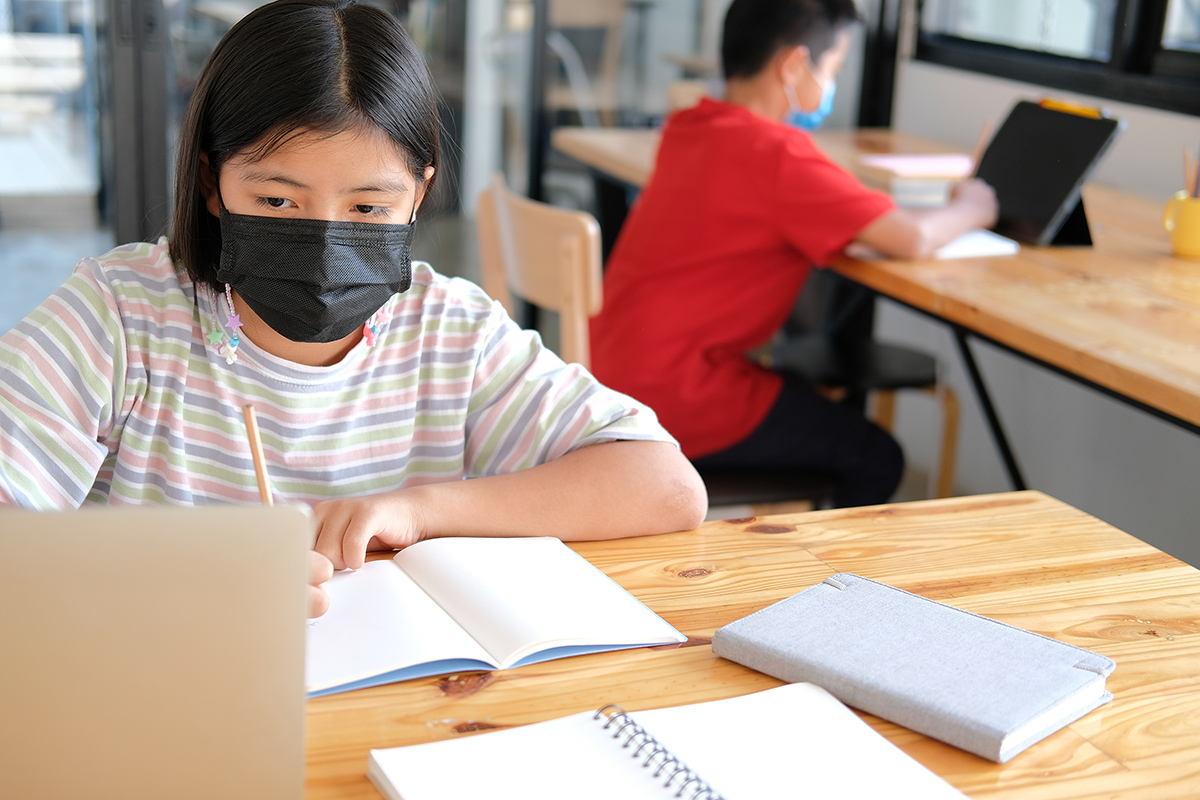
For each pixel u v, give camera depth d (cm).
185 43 300
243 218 96
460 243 347
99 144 332
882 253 201
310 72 92
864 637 83
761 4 207
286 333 101
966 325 173
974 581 98
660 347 207
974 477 300
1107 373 147
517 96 339
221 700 61
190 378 106
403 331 113
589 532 105
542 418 113
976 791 69
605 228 317
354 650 80
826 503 219
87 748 60
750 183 202
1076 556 104
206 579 59
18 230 334
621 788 67
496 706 76
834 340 265
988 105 303
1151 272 195
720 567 100
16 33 318
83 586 57
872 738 73
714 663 83
